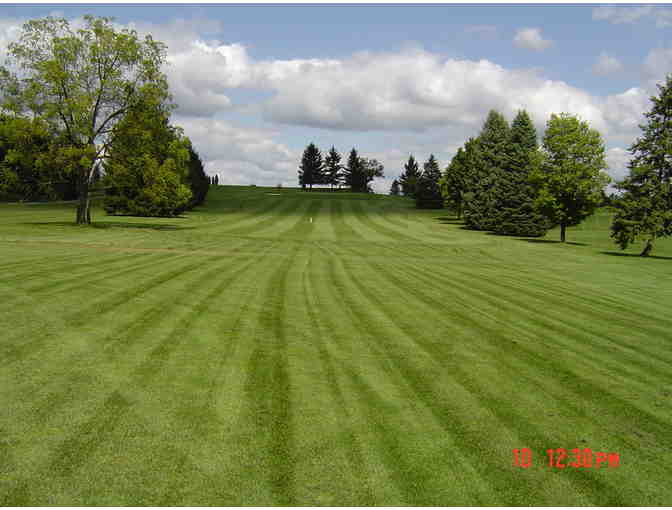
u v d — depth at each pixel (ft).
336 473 15.79
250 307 38.17
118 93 125.18
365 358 27.27
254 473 15.56
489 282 60.13
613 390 24.53
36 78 118.11
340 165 574.15
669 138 125.70
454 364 27.09
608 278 72.28
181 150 136.56
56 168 124.98
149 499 14.03
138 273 51.42
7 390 20.52
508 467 16.75
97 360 24.45
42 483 14.49
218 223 181.16
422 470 16.24
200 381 22.59
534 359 28.81
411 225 210.59
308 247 104.58
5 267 50.60
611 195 131.75
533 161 158.61
